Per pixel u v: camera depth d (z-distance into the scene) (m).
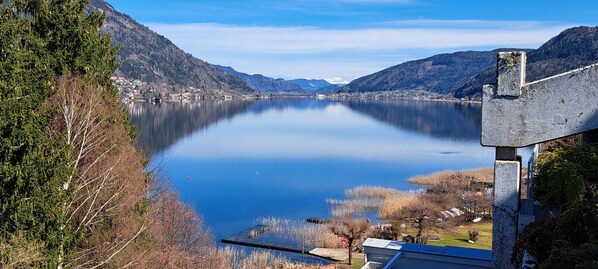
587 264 6.62
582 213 8.45
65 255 15.54
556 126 9.70
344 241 38.25
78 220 17.97
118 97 23.55
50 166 15.23
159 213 25.98
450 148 100.50
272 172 72.81
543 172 10.30
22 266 13.12
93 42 21.44
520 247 9.74
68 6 21.20
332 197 56.34
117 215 18.75
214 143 103.56
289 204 53.44
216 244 39.00
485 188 55.62
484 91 10.13
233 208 51.53
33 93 17.02
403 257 14.49
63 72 19.45
